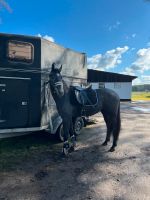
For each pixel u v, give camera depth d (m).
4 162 5.26
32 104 6.13
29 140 7.09
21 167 5.00
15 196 3.78
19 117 5.98
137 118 11.93
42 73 6.22
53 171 4.81
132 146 6.59
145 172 4.76
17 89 5.88
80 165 5.14
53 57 6.69
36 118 6.23
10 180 4.38
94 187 4.10
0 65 5.61
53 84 5.43
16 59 5.77
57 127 6.73
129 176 4.55
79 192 3.92
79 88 6.06
